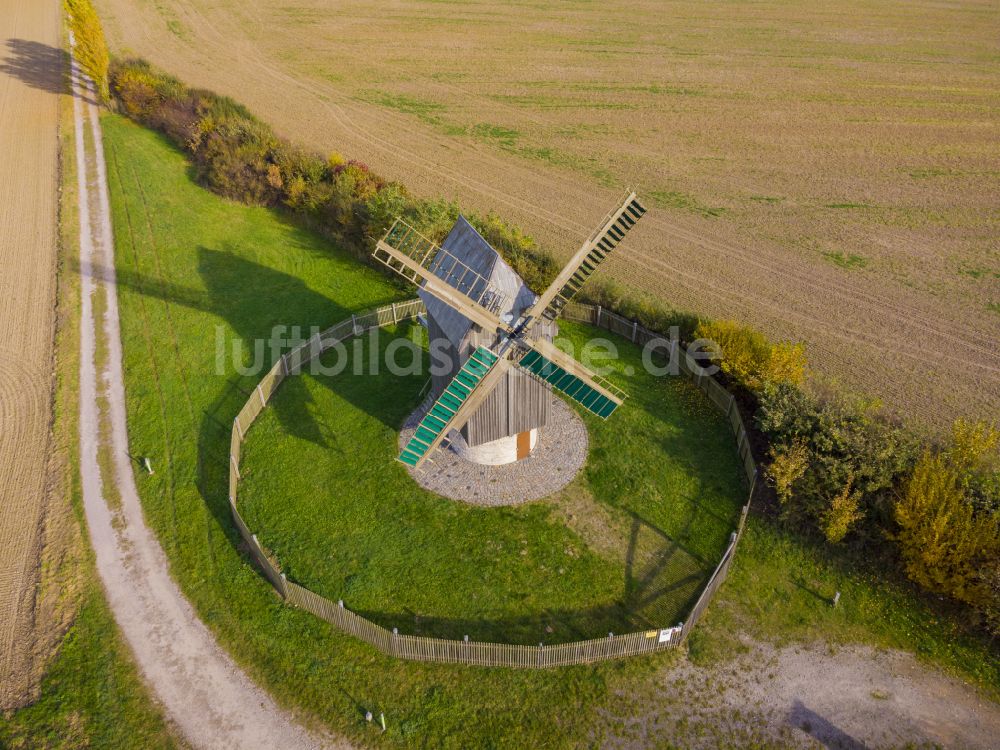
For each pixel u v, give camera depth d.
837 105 67.25
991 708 18.83
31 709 18.80
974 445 23.48
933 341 34.16
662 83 72.94
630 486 25.44
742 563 22.67
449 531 23.69
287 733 18.41
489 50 82.19
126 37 79.00
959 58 80.94
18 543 23.53
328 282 38.22
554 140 59.34
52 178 48.56
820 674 19.62
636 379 30.73
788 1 106.81
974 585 20.44
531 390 24.31
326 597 21.61
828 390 28.34
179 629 20.86
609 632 20.72
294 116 62.16
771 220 46.62
